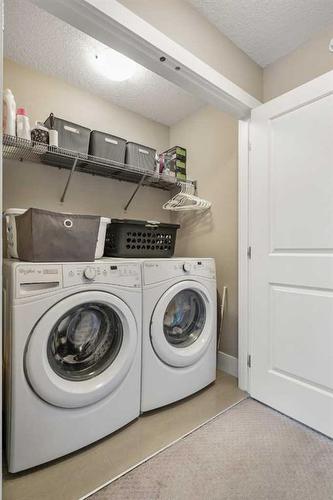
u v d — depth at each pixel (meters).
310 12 1.54
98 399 1.38
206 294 1.92
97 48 1.79
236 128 2.17
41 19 1.57
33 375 1.18
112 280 1.45
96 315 1.50
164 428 1.51
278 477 1.19
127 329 1.50
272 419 1.59
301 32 1.67
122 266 1.50
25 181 1.97
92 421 1.37
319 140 1.47
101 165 2.05
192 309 2.00
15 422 1.16
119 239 1.92
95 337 1.51
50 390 1.22
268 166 1.71
